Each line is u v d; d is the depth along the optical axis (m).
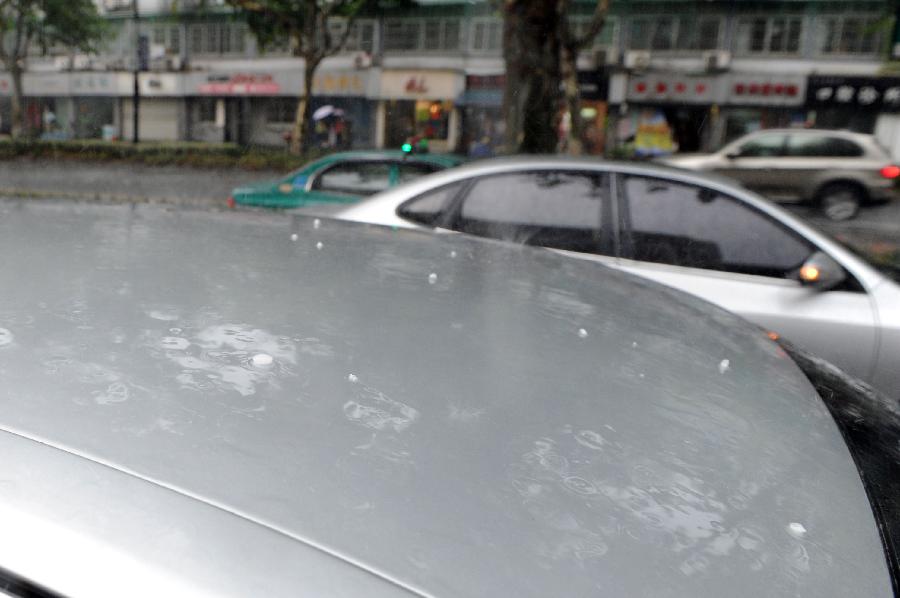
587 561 0.66
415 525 0.66
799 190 15.56
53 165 24.33
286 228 1.83
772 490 0.85
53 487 0.64
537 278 1.60
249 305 1.13
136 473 0.67
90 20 32.31
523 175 3.87
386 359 0.99
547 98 10.88
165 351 0.92
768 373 1.28
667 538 0.71
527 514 0.70
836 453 1.02
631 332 1.31
